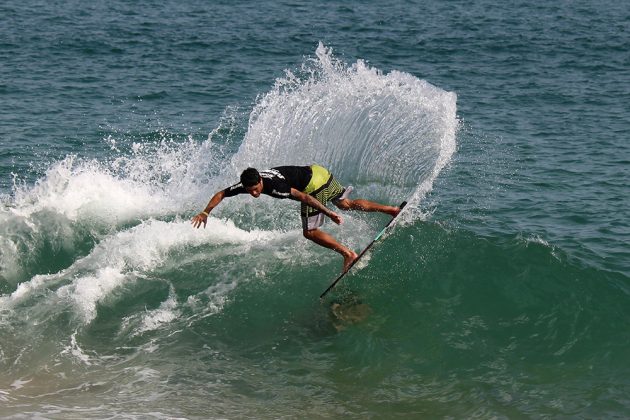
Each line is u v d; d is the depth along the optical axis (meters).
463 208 44.56
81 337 31.25
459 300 33.56
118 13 131.88
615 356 29.52
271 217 41.00
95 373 29.02
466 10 149.50
